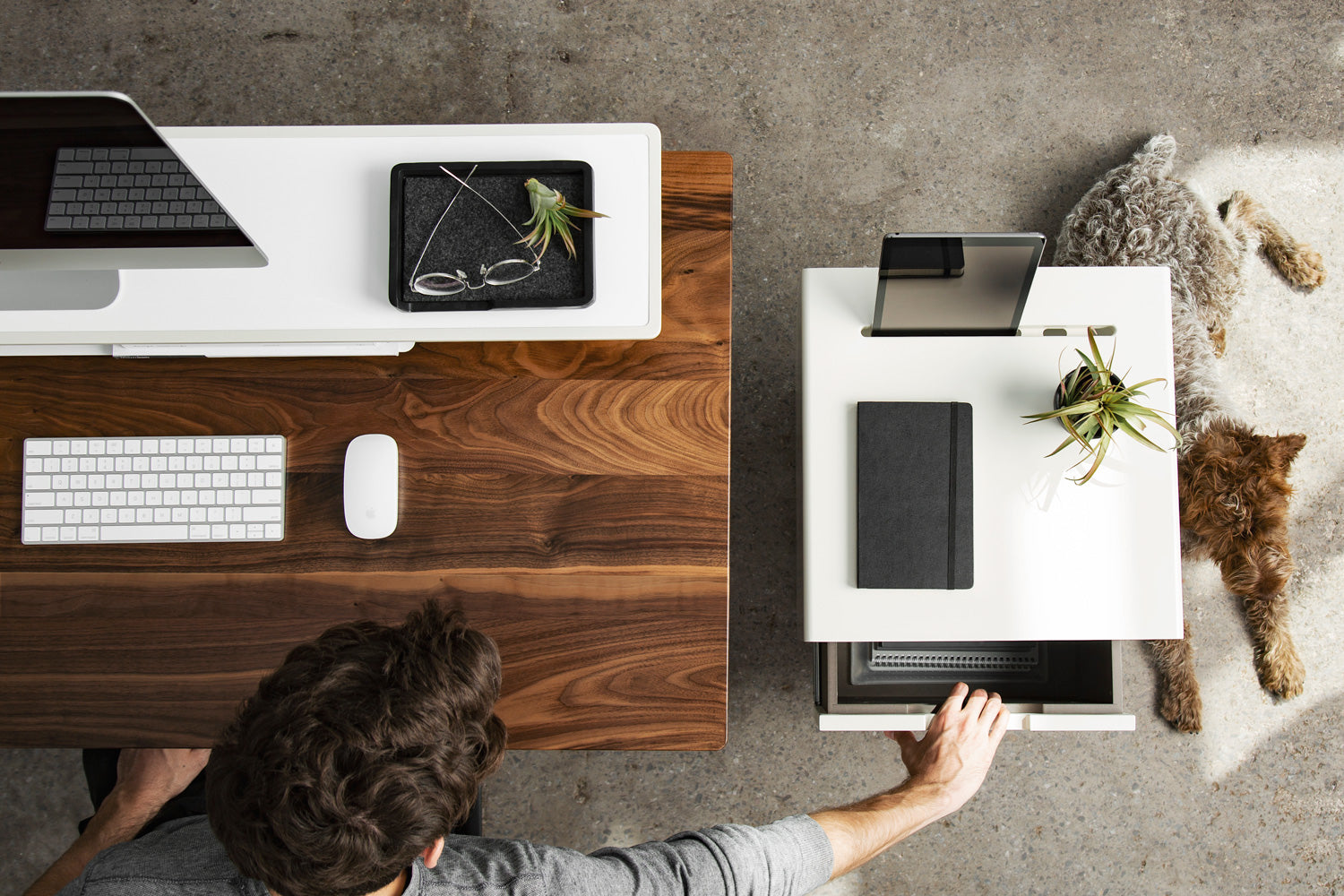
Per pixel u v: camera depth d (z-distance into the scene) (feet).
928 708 3.77
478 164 3.12
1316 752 5.70
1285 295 5.83
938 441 3.59
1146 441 3.27
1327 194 5.87
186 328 3.21
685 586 3.40
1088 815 5.72
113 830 3.72
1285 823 5.70
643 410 3.44
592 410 3.44
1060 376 3.63
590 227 3.10
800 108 5.93
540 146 3.24
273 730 2.15
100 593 3.37
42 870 5.64
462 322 3.21
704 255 3.46
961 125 5.92
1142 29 5.91
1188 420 4.91
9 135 2.63
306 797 2.09
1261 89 5.90
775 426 5.78
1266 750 5.71
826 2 5.93
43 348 3.25
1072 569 3.61
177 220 2.81
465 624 2.63
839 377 3.68
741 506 5.75
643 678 3.39
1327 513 5.79
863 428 3.60
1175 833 5.72
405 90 5.92
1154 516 3.59
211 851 2.78
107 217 2.79
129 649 3.37
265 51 5.89
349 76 5.91
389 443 3.37
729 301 3.47
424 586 3.40
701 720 3.39
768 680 5.73
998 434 3.63
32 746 3.34
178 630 3.37
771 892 3.05
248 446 3.34
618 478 3.43
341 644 2.35
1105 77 5.91
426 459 3.43
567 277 3.16
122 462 3.32
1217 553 5.05
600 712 3.39
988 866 5.75
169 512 3.34
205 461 3.33
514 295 3.16
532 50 5.93
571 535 3.42
